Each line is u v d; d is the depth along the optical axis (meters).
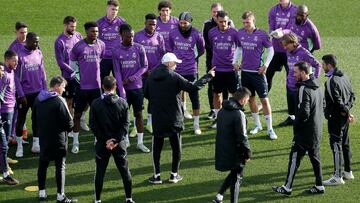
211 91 53.09
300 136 38.75
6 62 43.72
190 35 50.09
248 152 36.75
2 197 39.84
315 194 39.91
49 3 89.50
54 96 37.81
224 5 89.69
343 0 92.19
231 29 49.94
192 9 87.31
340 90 39.88
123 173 38.06
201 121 53.06
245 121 36.81
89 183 41.94
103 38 52.88
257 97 58.56
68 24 49.25
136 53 46.53
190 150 47.12
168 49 51.03
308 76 38.66
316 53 70.12
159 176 41.66
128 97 46.78
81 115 48.56
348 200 39.03
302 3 90.75
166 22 53.44
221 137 37.22
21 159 45.91
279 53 54.22
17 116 46.19
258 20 83.62
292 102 50.19
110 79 37.31
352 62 66.88
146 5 89.38
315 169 39.56
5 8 86.88
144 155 46.50
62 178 38.75
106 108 36.97
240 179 37.84
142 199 39.47
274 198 39.44
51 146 38.12
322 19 84.06
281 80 62.59
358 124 51.56
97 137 37.56
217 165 37.66
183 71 50.47
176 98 40.25
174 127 40.44
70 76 49.16
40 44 73.69
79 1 90.88
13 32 77.94
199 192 40.44
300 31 51.53
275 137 48.91
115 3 52.34
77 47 46.38
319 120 38.66
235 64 49.66
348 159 41.66
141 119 47.03
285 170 43.38
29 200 39.50
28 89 46.69
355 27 80.69
